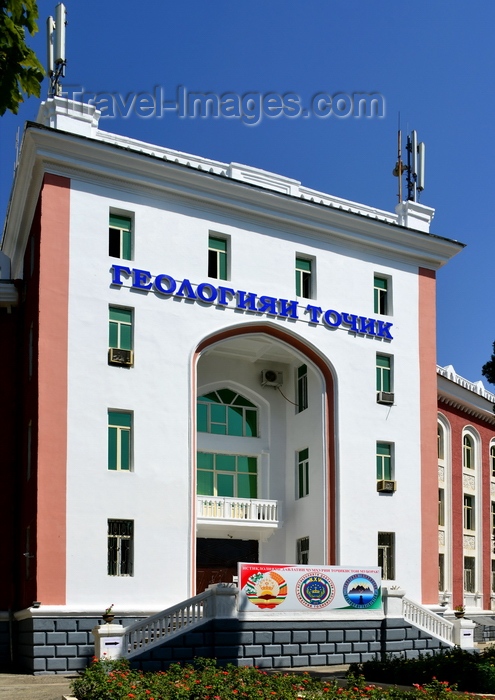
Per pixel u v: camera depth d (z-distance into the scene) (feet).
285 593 84.12
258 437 109.81
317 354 103.55
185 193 96.99
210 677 57.26
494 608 137.28
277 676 61.16
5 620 89.40
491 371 91.91
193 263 96.94
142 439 90.22
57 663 81.05
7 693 66.85
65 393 86.94
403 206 115.34
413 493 107.34
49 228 89.10
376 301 110.73
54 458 85.15
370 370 107.45
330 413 103.60
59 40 96.89
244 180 104.06
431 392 112.27
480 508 138.92
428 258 114.93
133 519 88.22
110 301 91.04
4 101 34.55
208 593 80.12
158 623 77.25
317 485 102.83
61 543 83.92
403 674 69.31
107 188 93.20
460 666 67.10
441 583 128.26
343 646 86.43
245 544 106.63
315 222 105.40
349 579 88.69
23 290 98.63
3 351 98.27
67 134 88.84
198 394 107.04
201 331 95.81
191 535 90.94
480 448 141.69
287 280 103.24
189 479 92.07
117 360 89.97
